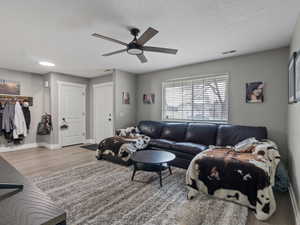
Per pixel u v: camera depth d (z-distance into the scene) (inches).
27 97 191.8
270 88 124.3
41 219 23.0
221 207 79.0
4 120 171.8
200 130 143.7
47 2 68.7
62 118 202.8
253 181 77.1
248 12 77.3
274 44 114.0
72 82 212.7
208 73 153.9
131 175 115.8
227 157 91.2
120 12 76.7
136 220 69.3
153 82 194.2
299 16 78.9
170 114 181.5
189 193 88.1
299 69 71.8
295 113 84.4
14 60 148.0
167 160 102.1
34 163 141.0
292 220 70.6
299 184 72.1
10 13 76.2
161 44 113.7
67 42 109.5
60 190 93.9
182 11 76.3
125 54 133.6
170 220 69.6
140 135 165.3
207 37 103.2
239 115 138.1
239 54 134.3
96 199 84.9
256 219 71.5
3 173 38.4
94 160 150.2
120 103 190.5
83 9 74.0
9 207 25.5
